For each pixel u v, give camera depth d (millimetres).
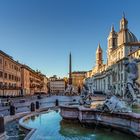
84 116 18359
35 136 14570
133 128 14047
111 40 123062
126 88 21953
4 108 36344
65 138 15258
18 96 86062
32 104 30609
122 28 108000
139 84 21484
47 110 33094
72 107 20625
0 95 72688
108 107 16844
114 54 105562
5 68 78750
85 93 37344
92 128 18047
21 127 18188
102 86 104000
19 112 29359
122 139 14398
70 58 116000
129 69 21844
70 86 114562
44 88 188875
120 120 15438
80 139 14969
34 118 25453
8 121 22641
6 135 15992
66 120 21156
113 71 86625
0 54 72562
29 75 122812
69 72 115625
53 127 19062
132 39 106938
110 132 16438
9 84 84250
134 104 20750
